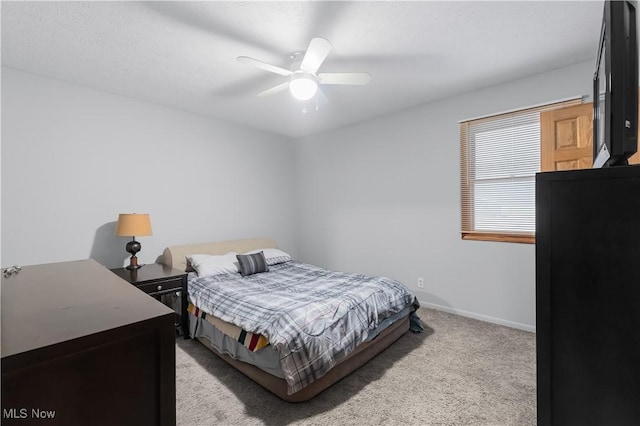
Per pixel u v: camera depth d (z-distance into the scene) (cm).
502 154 305
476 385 206
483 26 204
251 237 447
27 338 60
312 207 493
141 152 335
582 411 73
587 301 72
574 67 261
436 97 335
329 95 324
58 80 282
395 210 388
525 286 293
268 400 191
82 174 296
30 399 56
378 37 215
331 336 201
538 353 78
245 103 345
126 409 67
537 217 78
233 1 175
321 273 335
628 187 67
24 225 266
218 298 255
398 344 268
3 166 256
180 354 254
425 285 362
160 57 240
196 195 383
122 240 321
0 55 237
